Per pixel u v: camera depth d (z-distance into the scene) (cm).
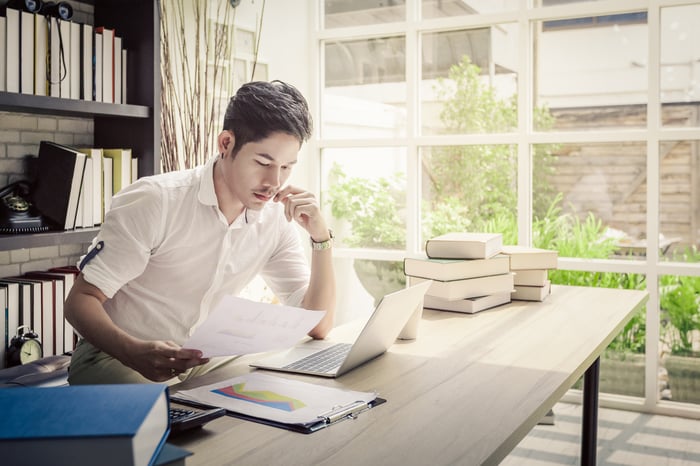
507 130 392
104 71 294
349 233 436
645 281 368
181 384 143
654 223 364
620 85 368
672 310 364
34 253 300
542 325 201
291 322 142
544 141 383
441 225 411
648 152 363
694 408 362
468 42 399
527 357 165
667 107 361
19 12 260
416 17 409
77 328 157
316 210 186
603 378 379
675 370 365
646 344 368
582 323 204
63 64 275
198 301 184
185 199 172
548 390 139
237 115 161
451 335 189
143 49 305
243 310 138
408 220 417
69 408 85
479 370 154
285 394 133
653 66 359
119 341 148
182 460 88
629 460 306
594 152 375
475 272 223
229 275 187
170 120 350
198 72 365
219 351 142
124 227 164
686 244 361
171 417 114
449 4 401
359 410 126
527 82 385
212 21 376
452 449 108
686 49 355
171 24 356
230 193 175
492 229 398
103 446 78
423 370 154
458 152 404
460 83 402
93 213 291
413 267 229
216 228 177
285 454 105
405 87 415
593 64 373
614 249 374
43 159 277
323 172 442
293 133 159
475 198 402
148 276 178
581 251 381
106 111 283
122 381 172
